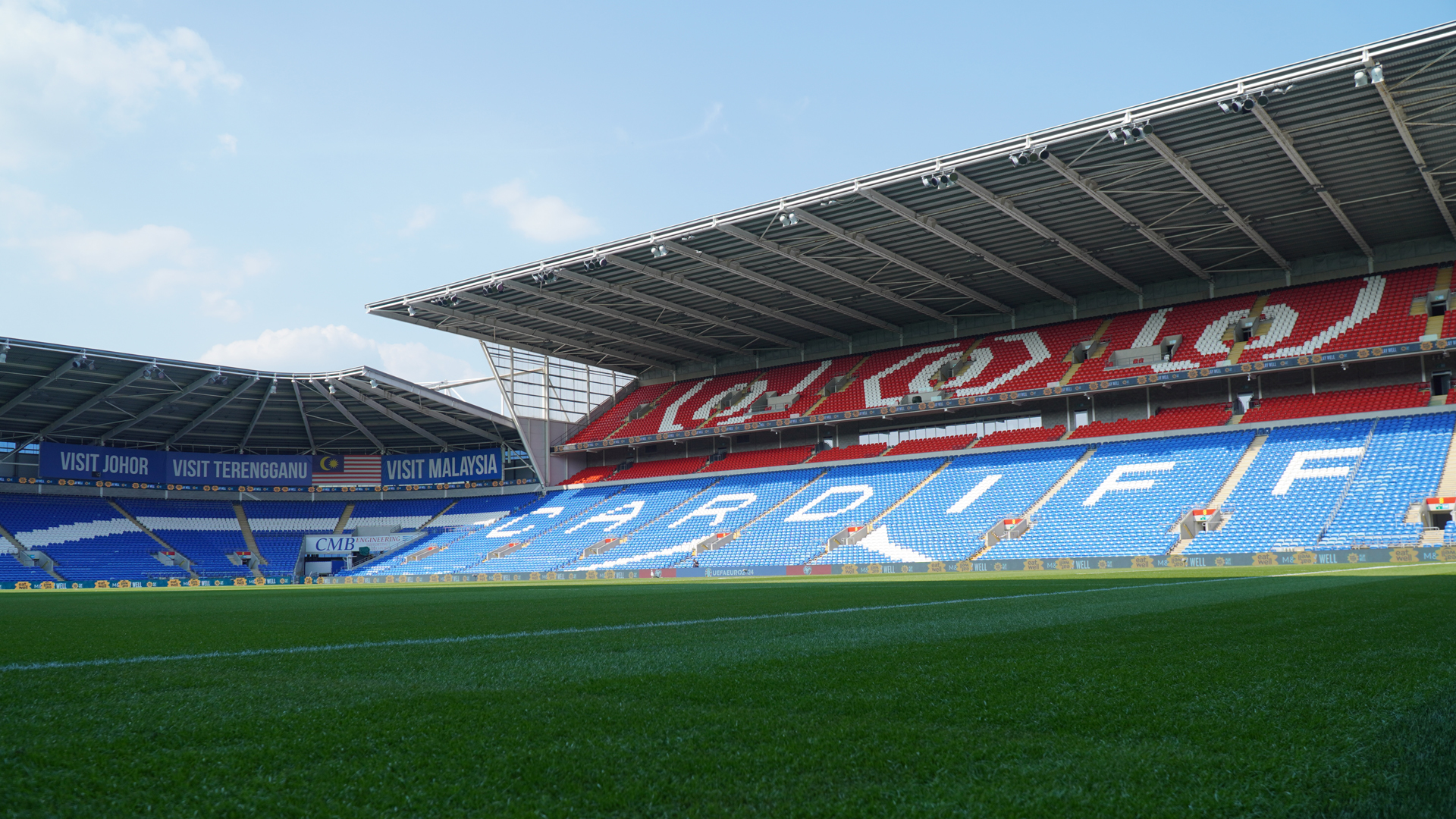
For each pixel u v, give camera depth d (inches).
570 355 2476.6
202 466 2450.8
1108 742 150.2
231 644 339.0
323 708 186.1
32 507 2236.7
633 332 2245.3
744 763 140.3
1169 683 203.0
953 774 133.4
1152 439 1827.0
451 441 2598.4
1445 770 131.0
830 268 1764.3
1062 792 124.0
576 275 1769.2
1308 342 1694.1
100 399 2123.5
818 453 2235.5
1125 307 2015.3
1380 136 1232.2
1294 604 434.0
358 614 553.0
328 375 2202.3
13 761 143.3
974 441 2062.0
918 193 1407.5
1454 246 1695.4
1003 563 1553.9
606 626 412.5
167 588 1749.5
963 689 200.4
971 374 2047.2
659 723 168.6
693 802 122.0
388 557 2378.2
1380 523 1364.4
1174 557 1393.9
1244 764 135.4
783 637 332.5
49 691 212.2
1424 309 1637.6
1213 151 1264.8
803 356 2426.2
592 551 2071.9
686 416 2384.4
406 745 153.3
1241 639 285.9
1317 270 1822.1
